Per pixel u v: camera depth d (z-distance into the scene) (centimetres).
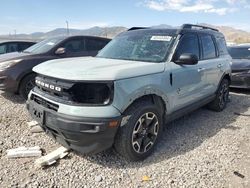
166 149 371
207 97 503
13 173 299
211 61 496
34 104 337
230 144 392
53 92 312
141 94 321
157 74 346
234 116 537
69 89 290
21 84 581
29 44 1123
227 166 327
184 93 408
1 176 293
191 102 440
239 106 620
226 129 457
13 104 564
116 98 293
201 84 459
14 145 367
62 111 290
